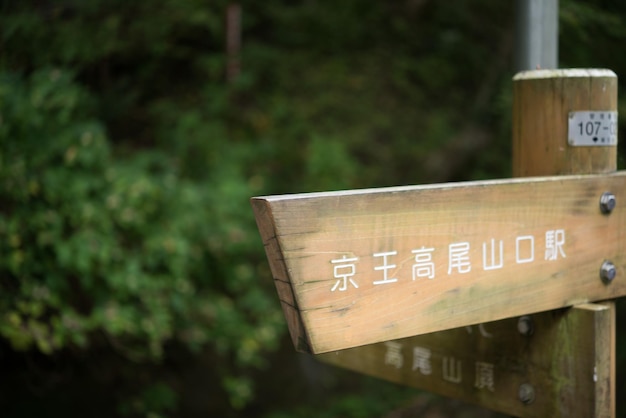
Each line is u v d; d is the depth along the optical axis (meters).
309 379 4.20
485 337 1.33
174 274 3.07
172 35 4.39
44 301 2.71
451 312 1.06
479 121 4.79
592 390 1.18
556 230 1.20
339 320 0.94
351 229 0.95
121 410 3.24
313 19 5.44
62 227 2.79
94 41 3.50
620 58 2.75
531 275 1.16
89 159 2.87
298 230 0.90
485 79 4.96
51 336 2.78
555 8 1.69
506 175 4.16
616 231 1.29
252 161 4.55
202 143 4.26
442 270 1.05
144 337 3.10
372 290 0.98
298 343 0.93
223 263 3.52
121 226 3.05
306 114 5.03
